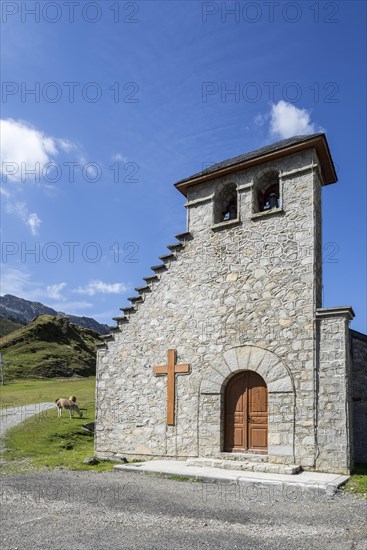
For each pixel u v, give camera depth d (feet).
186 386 44.52
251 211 44.37
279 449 38.27
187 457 42.91
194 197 48.52
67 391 137.18
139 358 48.03
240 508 26.89
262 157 43.68
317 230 41.83
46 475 37.11
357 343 47.39
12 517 24.85
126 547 20.45
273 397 39.45
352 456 37.55
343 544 20.88
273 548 20.38
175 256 48.01
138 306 49.34
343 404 36.68
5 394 126.82
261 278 42.52
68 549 20.16
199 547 20.47
